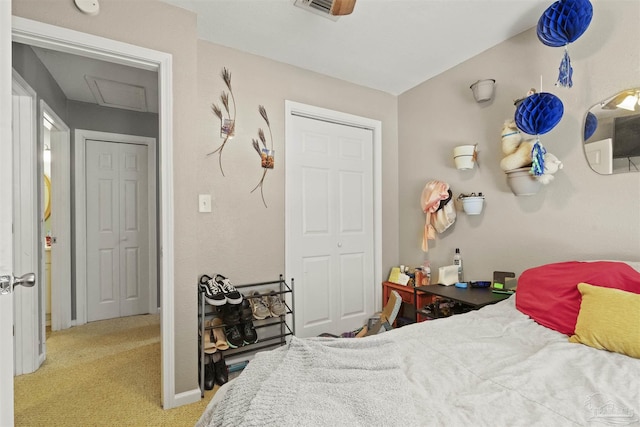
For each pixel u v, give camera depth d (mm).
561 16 1634
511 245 2201
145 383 2125
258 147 2473
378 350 1180
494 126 2326
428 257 2877
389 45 2332
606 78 1717
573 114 1854
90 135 3416
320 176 2840
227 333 2197
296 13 1975
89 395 1978
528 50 2104
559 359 1142
